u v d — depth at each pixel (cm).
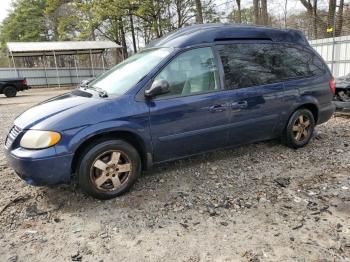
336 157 510
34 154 351
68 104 392
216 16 2620
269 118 493
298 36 543
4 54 5156
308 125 546
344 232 315
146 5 2455
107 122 374
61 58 4241
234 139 471
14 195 416
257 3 1967
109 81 447
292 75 517
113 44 2986
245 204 374
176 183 433
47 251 306
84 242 317
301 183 423
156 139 407
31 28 4712
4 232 339
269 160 502
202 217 352
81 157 373
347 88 733
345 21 1482
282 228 326
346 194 389
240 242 307
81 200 396
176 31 481
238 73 464
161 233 326
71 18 3316
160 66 413
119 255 296
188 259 286
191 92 427
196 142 438
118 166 393
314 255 284
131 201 389
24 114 406
